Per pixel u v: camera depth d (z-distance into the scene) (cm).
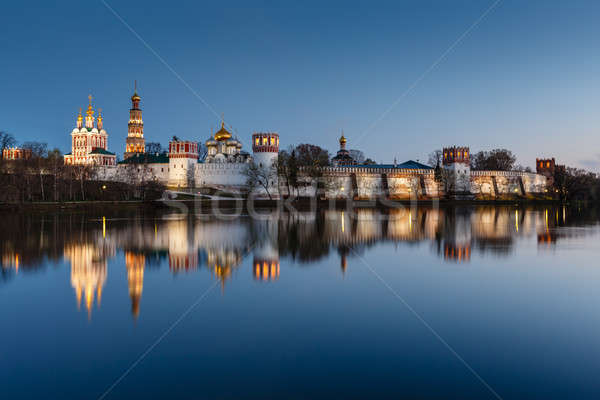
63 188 12400
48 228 6575
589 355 1727
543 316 2222
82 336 1941
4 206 9762
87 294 2672
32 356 1722
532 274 3278
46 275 3203
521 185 19125
